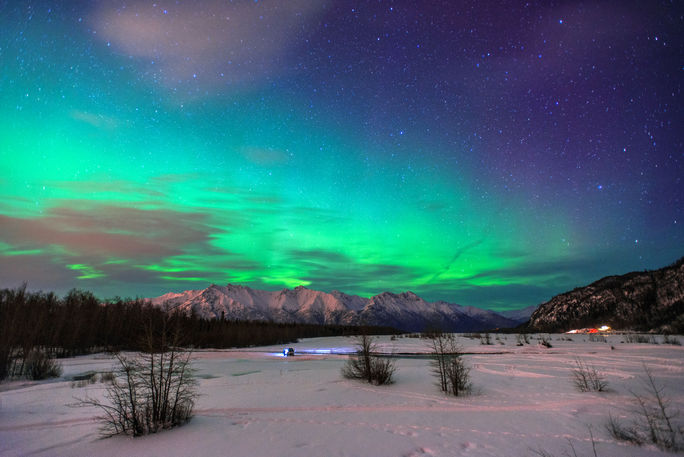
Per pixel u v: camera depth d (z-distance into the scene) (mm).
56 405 10609
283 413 9062
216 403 10453
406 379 14570
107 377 15711
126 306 53500
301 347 59969
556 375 13938
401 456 5828
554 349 28859
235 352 47812
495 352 29297
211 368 23734
